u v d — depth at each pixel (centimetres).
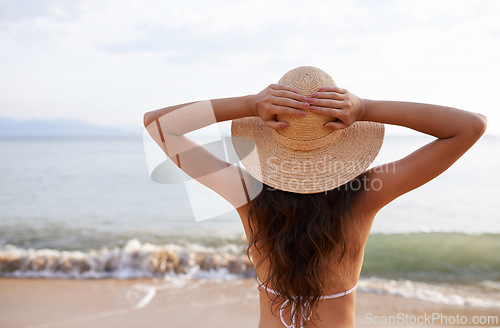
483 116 114
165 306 474
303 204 129
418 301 495
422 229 994
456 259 712
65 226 1044
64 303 486
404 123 116
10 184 1877
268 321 144
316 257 129
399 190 125
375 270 650
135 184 1864
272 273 137
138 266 609
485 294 531
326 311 137
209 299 496
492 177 1841
